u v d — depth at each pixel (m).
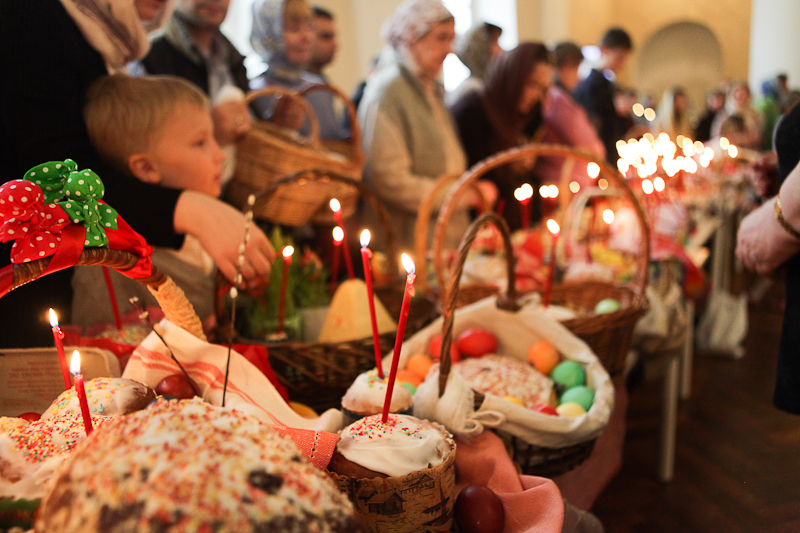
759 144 5.43
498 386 0.95
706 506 1.72
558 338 1.06
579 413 0.90
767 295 3.93
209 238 0.95
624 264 1.82
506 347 1.10
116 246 0.61
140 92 1.06
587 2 8.12
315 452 0.61
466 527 0.66
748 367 2.88
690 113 8.59
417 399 0.80
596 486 1.19
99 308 1.00
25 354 0.71
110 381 0.65
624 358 1.23
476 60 3.12
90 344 0.79
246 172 1.48
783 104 5.42
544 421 0.80
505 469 0.73
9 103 0.94
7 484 0.52
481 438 0.78
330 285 1.45
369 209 2.23
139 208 0.93
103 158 1.08
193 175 1.13
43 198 0.52
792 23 5.67
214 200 0.98
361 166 1.75
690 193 3.00
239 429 0.45
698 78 11.03
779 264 0.95
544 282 1.64
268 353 0.93
